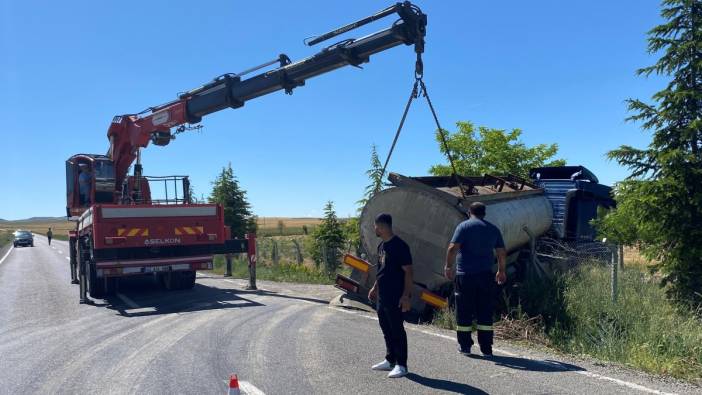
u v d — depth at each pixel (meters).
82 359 7.09
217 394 5.57
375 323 9.19
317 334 8.27
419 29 9.15
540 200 13.67
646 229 9.96
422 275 9.74
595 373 6.18
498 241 7.07
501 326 8.59
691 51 9.80
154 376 6.23
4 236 89.00
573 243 14.30
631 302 9.41
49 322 9.95
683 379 6.02
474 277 6.96
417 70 9.16
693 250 9.40
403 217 10.07
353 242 21.67
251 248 14.60
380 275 6.21
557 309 9.09
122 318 10.20
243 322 9.34
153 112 14.30
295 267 20.00
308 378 6.03
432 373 6.18
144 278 17.11
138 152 14.88
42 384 6.07
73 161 16.14
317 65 10.64
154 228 12.82
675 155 9.41
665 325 8.01
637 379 5.94
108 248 12.31
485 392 5.50
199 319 9.76
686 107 9.81
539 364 6.57
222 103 12.43
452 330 8.66
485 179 13.19
